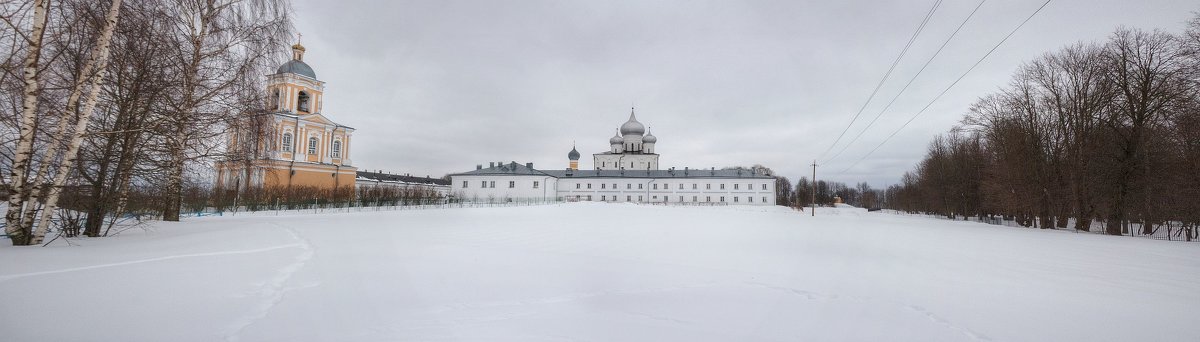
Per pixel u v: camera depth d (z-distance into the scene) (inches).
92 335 172.7
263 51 633.6
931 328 228.7
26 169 423.5
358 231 659.4
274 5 631.8
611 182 4042.8
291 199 1627.7
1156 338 223.8
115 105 492.4
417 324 207.0
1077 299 303.9
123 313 198.7
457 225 863.7
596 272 360.2
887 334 217.3
